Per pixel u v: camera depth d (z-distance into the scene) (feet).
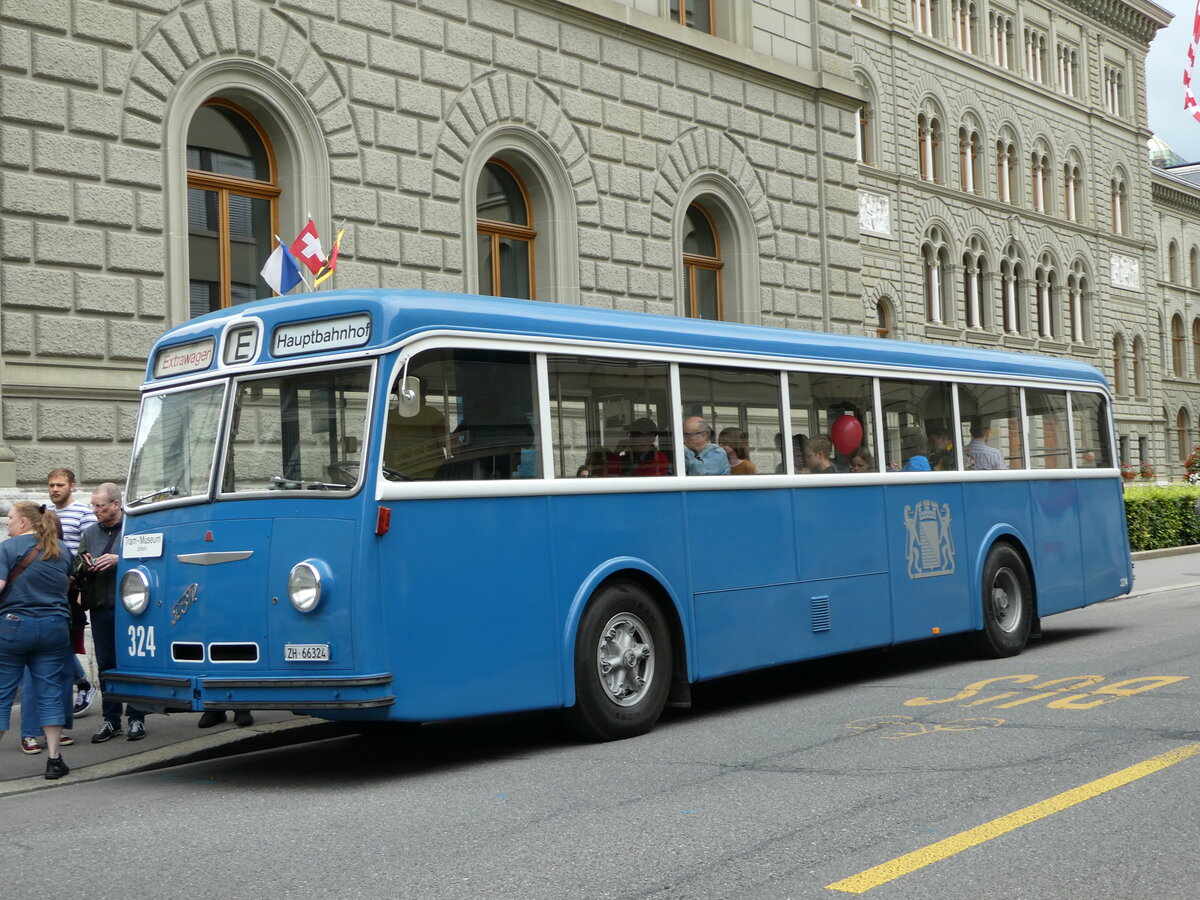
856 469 36.58
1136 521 92.53
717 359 32.65
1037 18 165.27
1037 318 163.02
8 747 31.68
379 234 54.19
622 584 29.60
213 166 50.80
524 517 27.61
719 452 32.50
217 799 25.11
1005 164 159.02
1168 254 200.34
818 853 18.49
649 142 66.23
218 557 26.35
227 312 28.27
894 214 138.72
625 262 64.69
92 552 32.04
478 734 31.71
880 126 137.39
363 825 21.79
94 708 36.83
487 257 60.59
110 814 24.16
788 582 33.94
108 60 45.96
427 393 26.22
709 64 69.56
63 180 44.62
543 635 27.68
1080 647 42.37
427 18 56.44
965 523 40.27
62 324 44.16
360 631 24.68
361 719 24.90
